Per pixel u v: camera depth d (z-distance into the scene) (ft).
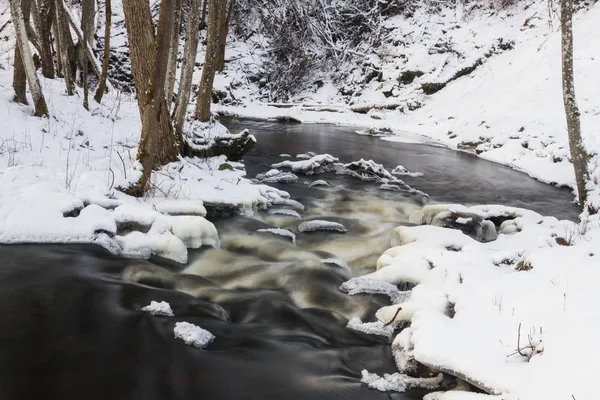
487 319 18.45
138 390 15.35
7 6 110.83
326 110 95.50
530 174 53.52
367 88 99.30
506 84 77.97
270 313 21.20
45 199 26.32
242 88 100.48
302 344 18.89
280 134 72.49
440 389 16.39
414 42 98.63
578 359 14.46
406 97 91.04
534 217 34.53
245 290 23.27
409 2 105.50
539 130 59.21
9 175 28.50
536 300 19.01
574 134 40.22
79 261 23.49
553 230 31.81
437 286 22.56
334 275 25.43
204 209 30.12
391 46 100.94
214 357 17.46
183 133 42.60
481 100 78.59
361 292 23.27
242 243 28.55
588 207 38.09
